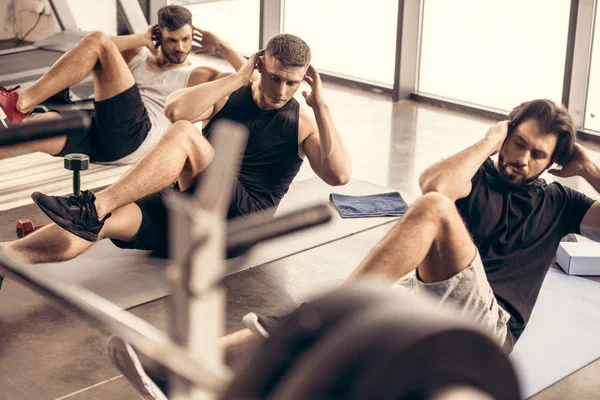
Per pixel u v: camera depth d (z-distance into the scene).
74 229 3.11
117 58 4.29
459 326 0.53
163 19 4.63
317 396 0.52
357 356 0.52
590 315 3.34
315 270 3.59
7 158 4.80
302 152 3.71
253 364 0.55
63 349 2.89
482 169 2.85
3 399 2.59
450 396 0.53
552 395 2.78
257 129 3.61
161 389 2.05
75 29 6.97
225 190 0.60
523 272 2.77
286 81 3.47
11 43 7.09
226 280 3.44
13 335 2.96
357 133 5.84
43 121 0.80
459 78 6.64
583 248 3.80
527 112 2.78
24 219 3.86
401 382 0.52
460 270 2.39
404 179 4.89
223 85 3.58
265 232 0.65
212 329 0.62
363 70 7.22
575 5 5.67
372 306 0.56
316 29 7.44
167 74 4.79
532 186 2.81
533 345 3.09
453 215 2.32
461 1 6.48
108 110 4.33
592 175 2.91
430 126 6.12
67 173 4.61
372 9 7.00
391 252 2.25
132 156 4.57
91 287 3.31
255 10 7.75
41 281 0.78
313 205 0.67
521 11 6.15
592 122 5.96
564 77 5.88
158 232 3.40
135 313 3.15
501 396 0.55
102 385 2.69
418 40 6.77
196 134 3.34
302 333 0.55
